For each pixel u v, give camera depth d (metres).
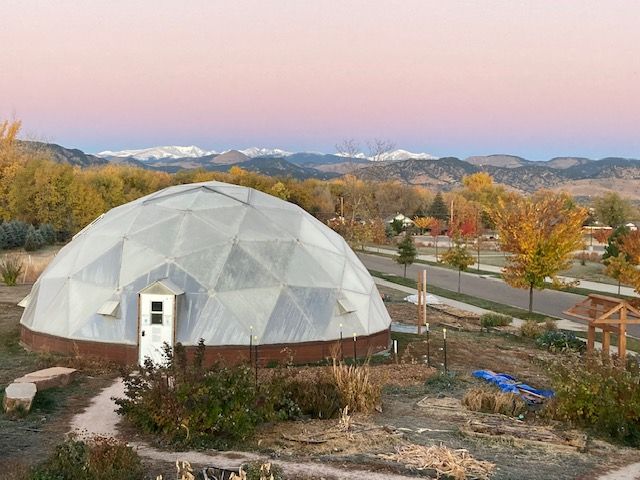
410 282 43.28
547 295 39.09
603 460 10.61
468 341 23.02
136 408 11.41
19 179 64.88
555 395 14.06
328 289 19.11
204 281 17.84
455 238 55.78
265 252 19.02
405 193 102.50
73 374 15.34
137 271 18.06
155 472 9.07
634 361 15.83
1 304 25.98
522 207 31.97
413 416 13.02
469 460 9.68
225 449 10.35
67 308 18.36
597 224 88.19
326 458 9.81
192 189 21.36
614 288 42.03
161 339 17.16
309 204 88.31
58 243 62.84
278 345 17.59
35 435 10.91
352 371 14.31
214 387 11.27
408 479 9.00
